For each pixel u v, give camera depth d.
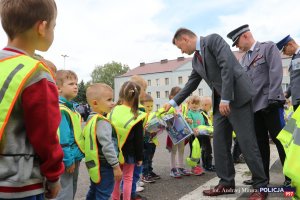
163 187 4.18
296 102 4.59
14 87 1.29
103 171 2.91
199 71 3.95
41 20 1.46
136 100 3.52
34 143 1.33
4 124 1.27
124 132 3.35
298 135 2.24
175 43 3.96
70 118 2.76
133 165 3.47
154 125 4.33
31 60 1.37
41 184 1.42
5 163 1.31
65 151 2.63
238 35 4.27
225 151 3.75
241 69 3.62
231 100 3.51
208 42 3.68
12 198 1.31
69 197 2.70
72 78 2.95
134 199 3.60
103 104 3.00
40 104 1.32
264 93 4.00
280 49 4.72
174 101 4.36
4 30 1.47
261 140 4.13
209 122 5.73
